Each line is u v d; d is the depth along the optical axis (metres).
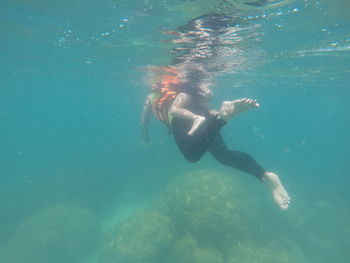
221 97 50.66
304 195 21.98
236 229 13.34
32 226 17.00
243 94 44.28
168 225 14.48
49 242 15.85
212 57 14.38
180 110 5.26
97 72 26.53
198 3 8.01
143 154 28.25
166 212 15.38
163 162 26.80
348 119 107.19
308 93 41.06
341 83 29.36
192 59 14.57
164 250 13.38
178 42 11.75
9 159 43.59
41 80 37.88
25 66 26.16
